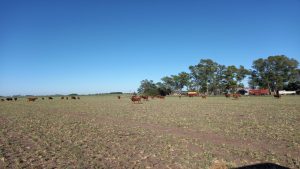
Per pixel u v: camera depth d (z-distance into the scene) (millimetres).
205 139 16312
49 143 15578
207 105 49688
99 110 41500
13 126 23359
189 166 10828
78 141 16094
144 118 28594
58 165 11133
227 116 28844
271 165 10781
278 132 18234
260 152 12922
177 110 38438
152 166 10891
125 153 13023
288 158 11836
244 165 10812
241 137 16781
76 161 11680
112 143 15406
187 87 168875
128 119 28062
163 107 46125
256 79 147750
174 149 13750
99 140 16359
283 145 14438
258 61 144625
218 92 155875
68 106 53906
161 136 17453
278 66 140625
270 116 28531
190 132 18969
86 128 21609
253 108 40500
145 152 13180
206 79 155750
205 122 24000
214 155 12438
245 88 154250
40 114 35719
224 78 152875
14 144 15367
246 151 13125
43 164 11289
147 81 180250
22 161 11750
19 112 39688
